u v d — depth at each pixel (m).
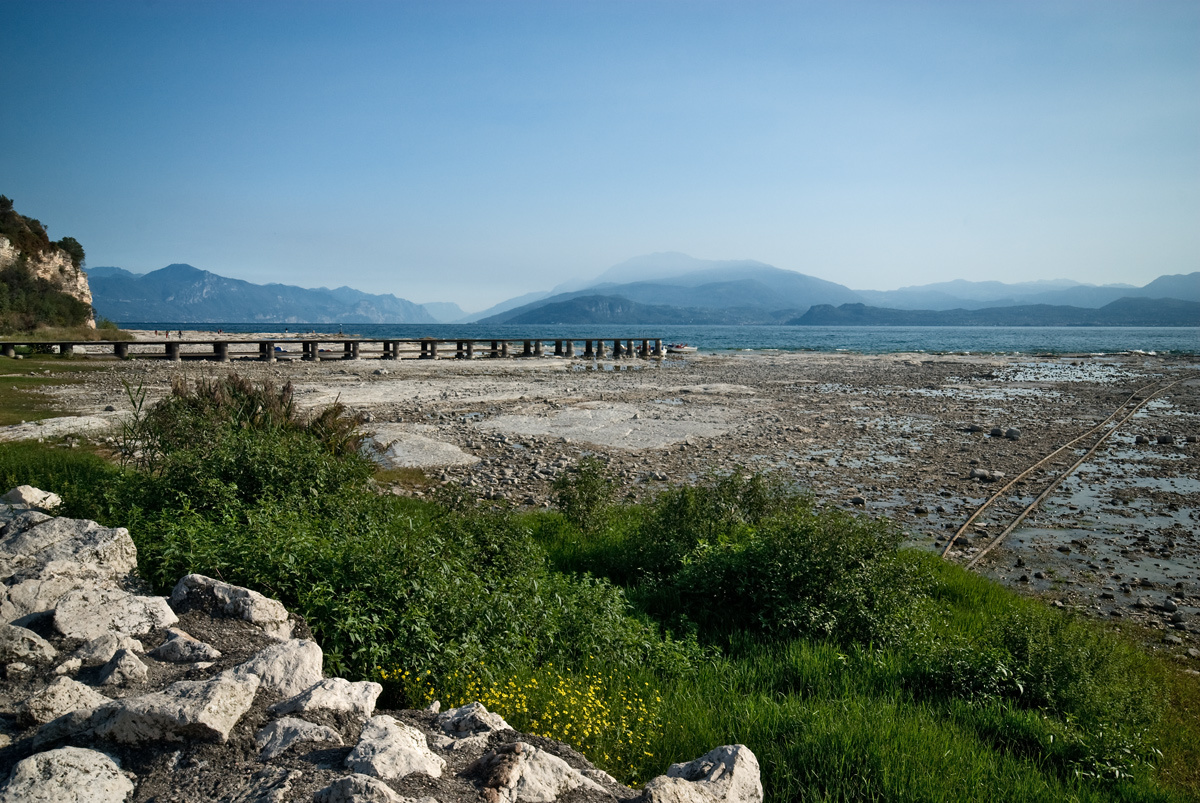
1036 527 12.45
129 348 56.16
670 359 56.97
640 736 5.07
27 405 20.66
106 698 3.88
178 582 5.47
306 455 9.45
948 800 4.48
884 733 5.11
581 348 85.44
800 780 4.66
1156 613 8.80
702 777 3.79
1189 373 45.72
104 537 6.08
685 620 7.88
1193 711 6.43
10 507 7.43
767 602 7.81
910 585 7.93
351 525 7.85
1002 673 6.23
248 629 5.01
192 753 3.38
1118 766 5.26
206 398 12.49
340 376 35.44
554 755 3.94
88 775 3.07
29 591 5.23
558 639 6.72
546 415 23.33
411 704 5.11
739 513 10.56
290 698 4.05
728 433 20.86
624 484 14.70
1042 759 5.39
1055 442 20.44
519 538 8.55
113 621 4.86
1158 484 15.74
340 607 5.57
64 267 72.12
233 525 6.81
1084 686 6.05
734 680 6.43
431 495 12.78
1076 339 132.88
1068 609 8.79
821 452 18.52
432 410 23.88
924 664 6.64
